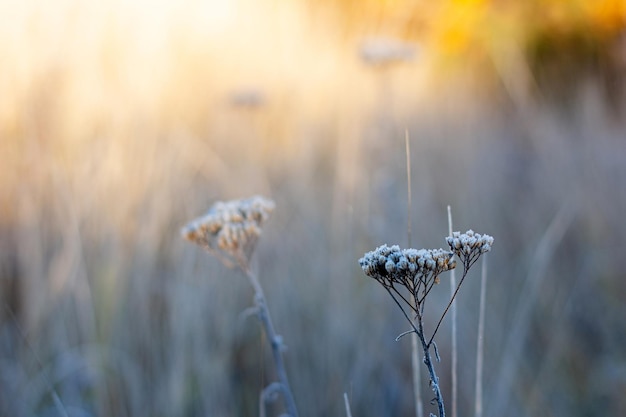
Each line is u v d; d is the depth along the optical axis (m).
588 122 5.31
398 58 4.18
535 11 8.41
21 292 3.30
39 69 3.54
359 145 3.87
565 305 3.82
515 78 5.70
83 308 3.14
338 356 3.22
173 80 4.00
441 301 3.50
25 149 3.48
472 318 3.48
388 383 3.18
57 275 3.17
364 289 3.47
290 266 3.59
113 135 3.53
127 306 3.25
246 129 4.23
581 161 4.85
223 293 3.29
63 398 3.07
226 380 3.07
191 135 3.88
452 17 7.53
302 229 3.85
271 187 4.07
